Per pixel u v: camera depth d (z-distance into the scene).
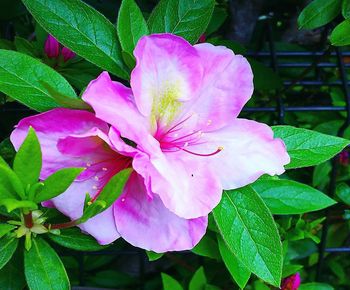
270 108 0.29
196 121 0.17
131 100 0.16
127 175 0.15
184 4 0.19
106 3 0.31
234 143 0.17
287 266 0.26
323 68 0.35
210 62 0.17
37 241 0.18
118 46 0.19
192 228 0.17
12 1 0.27
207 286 0.27
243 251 0.17
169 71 0.16
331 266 0.34
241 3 0.32
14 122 0.28
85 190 0.17
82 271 0.31
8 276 0.20
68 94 0.17
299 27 0.23
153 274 0.35
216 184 0.16
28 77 0.17
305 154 0.19
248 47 0.34
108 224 0.17
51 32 0.18
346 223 0.33
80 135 0.15
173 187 0.15
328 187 0.31
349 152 0.31
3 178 0.15
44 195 0.15
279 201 0.21
